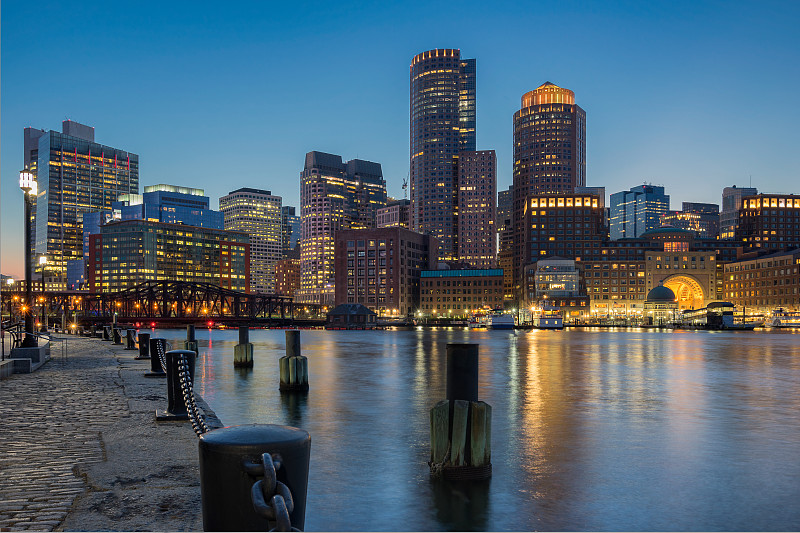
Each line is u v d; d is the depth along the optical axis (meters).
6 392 20.92
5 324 41.12
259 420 22.02
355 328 198.12
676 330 184.00
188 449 11.88
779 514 11.87
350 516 11.29
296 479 4.75
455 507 11.85
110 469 10.27
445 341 105.38
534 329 187.00
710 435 19.72
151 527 7.46
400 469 14.62
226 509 4.65
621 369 46.22
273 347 82.00
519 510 11.79
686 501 12.62
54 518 7.78
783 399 29.02
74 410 16.91
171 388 15.59
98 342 63.41
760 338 122.38
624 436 19.44
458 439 13.26
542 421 22.17
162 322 178.75
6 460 10.95
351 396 28.83
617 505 12.28
